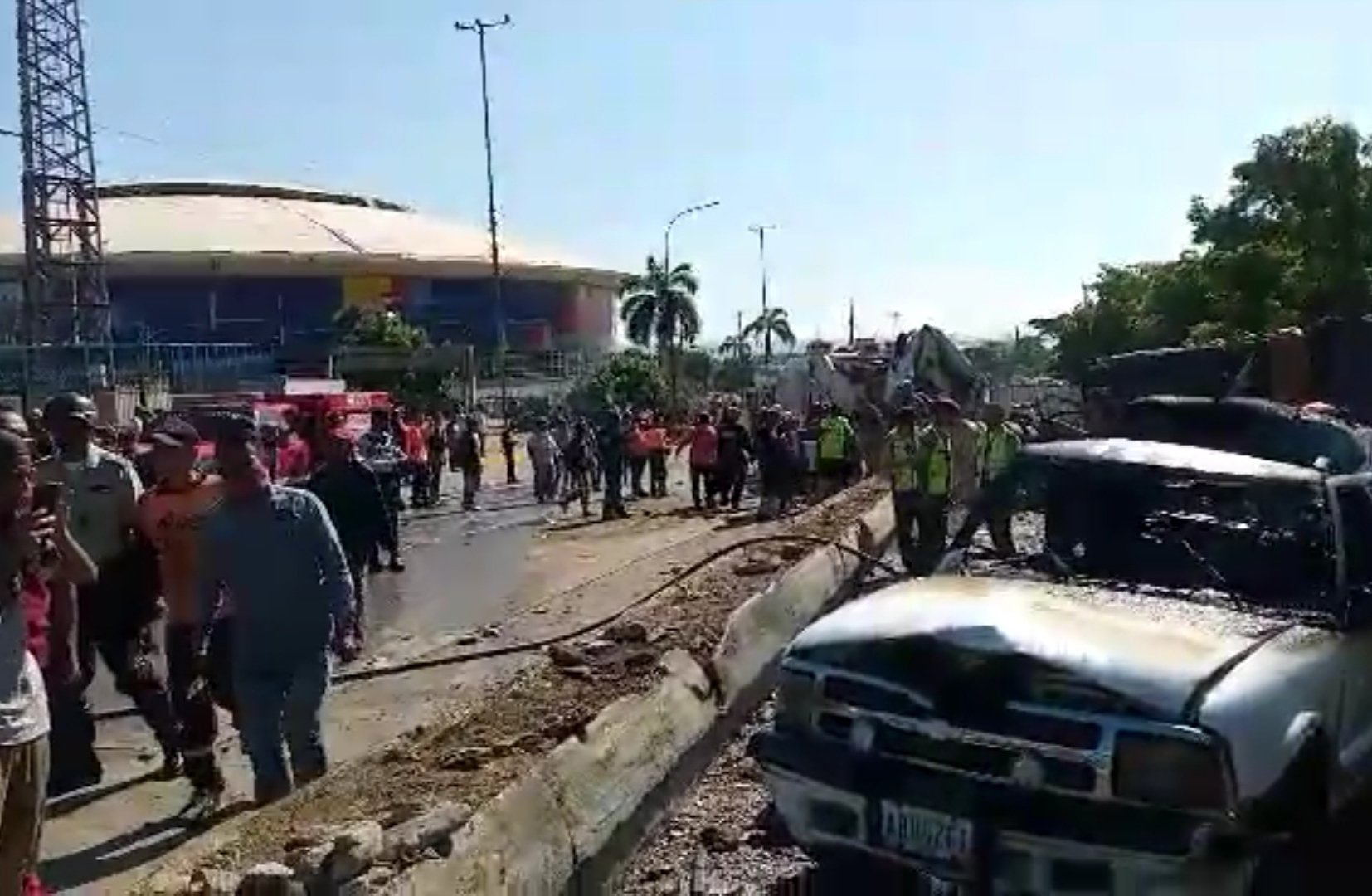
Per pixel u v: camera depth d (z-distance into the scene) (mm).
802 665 5496
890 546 15969
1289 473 6133
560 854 5684
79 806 7547
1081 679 4906
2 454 4379
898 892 5910
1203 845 4676
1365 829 5562
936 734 5066
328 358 63281
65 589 6164
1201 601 5773
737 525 22250
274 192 115438
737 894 6160
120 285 87000
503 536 22062
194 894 4730
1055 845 4824
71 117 57344
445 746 6590
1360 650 5613
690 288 70562
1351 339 20453
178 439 7738
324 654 6723
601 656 8406
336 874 4699
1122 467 6516
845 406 36688
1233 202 42656
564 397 63312
